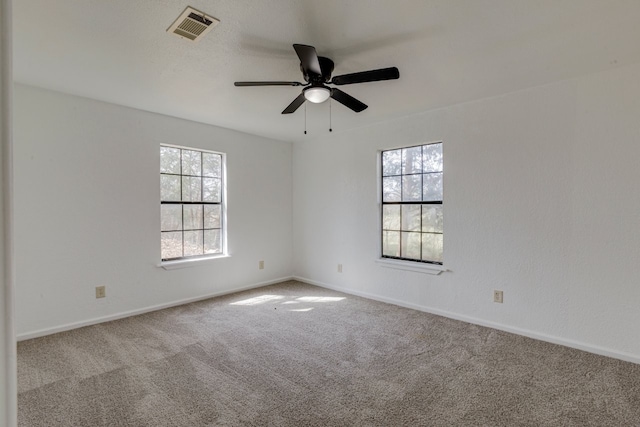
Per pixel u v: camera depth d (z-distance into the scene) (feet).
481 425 5.80
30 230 9.37
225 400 6.51
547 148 9.11
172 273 12.41
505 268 9.91
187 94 9.87
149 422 5.86
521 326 9.64
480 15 5.96
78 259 10.21
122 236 11.10
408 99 10.32
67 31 6.44
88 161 10.35
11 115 1.25
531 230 9.42
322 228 15.40
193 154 13.21
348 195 14.26
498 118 9.97
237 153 14.42
